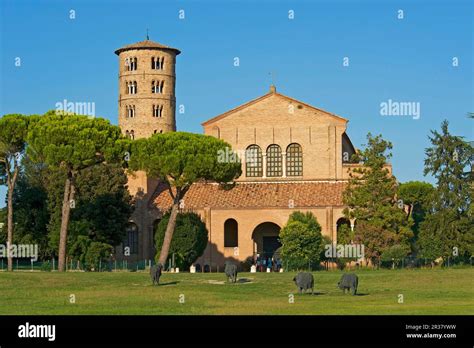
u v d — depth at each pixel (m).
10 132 92.19
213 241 112.56
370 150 104.88
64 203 88.94
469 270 80.81
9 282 67.75
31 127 92.44
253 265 106.81
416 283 67.81
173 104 146.00
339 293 60.38
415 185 119.12
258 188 116.94
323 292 61.41
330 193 113.94
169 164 90.31
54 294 60.28
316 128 117.94
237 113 119.75
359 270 94.62
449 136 104.88
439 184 103.88
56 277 71.81
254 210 112.31
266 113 119.19
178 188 92.25
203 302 54.84
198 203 114.00
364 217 102.44
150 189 116.81
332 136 117.56
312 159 117.75
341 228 104.56
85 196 100.62
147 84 143.88
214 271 111.81
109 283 68.38
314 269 99.75
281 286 66.00
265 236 115.75
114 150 91.44
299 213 106.38
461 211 102.81
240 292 62.16
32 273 76.56
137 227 114.88
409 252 99.56
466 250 100.88
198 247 99.44
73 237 95.88
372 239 99.44
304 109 118.31
